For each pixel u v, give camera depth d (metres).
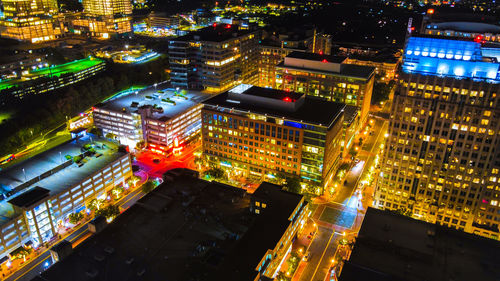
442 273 107.50
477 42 160.38
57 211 170.75
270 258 133.38
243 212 154.12
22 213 155.75
